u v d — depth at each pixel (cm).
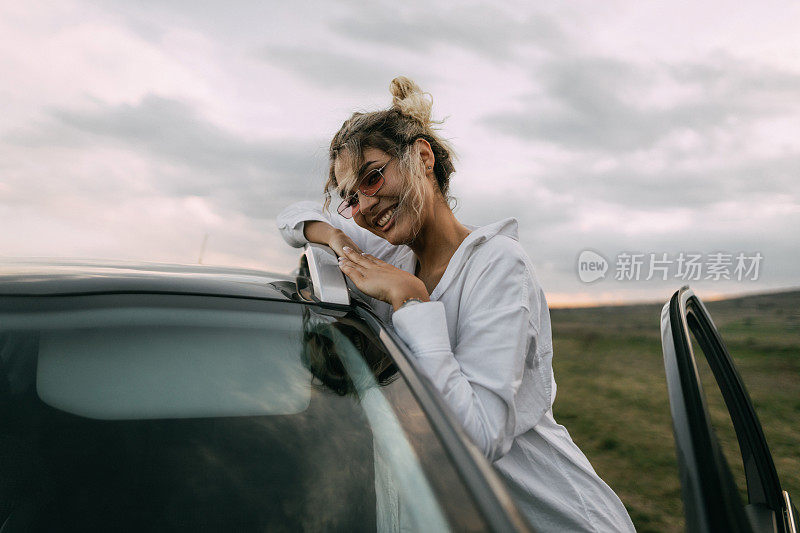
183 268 125
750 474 133
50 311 94
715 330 152
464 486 73
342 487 84
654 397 713
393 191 139
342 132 144
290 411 91
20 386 85
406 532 74
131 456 81
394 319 124
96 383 87
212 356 95
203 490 79
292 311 110
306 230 169
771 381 817
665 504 357
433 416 87
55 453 79
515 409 122
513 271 126
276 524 79
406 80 147
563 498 128
